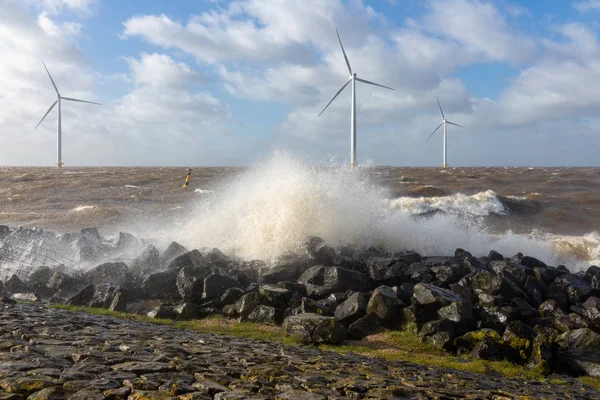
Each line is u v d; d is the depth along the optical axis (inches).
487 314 505.4
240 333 451.5
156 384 231.0
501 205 1733.5
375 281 613.9
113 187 2596.0
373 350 424.2
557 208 1776.6
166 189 2487.7
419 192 2213.3
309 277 607.8
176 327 460.1
